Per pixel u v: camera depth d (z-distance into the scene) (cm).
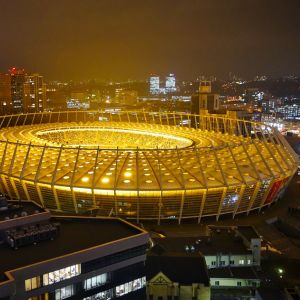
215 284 9262
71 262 5984
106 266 6344
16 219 6719
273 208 14800
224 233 11119
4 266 5766
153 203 12544
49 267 5784
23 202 7819
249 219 13562
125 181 12625
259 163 14875
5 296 5225
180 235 11875
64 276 5950
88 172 13325
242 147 16075
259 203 14250
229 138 19875
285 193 16738
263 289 8969
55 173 13050
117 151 13925
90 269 6188
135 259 6656
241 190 13125
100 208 12719
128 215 12762
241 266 9781
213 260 9694
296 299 8500
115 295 6525
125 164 13812
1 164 14250
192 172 13400
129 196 12369
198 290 8062
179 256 8756
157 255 8775
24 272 5588
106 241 6612
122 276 6550
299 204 15262
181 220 13000
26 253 6141
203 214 13125
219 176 13300
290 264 10112
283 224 13412
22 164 14350
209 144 18275
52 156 14838
